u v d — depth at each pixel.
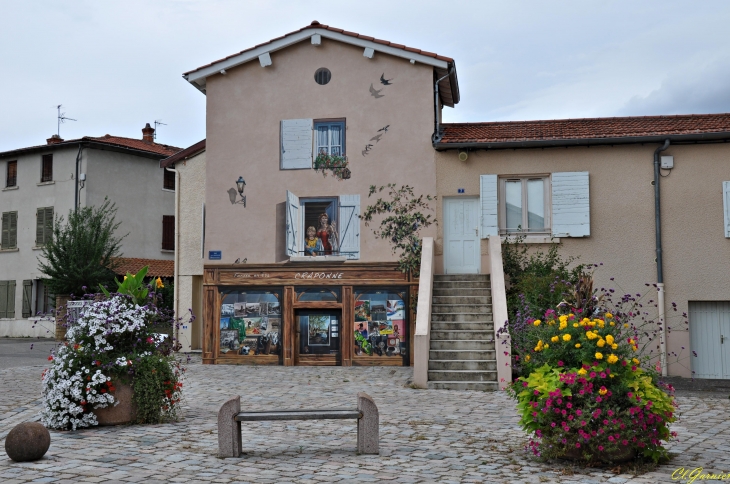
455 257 17.52
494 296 14.70
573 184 16.83
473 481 6.74
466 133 18.27
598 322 7.46
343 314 17.62
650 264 16.56
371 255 17.72
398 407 11.28
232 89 18.75
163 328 10.43
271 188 18.34
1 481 6.65
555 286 14.98
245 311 18.11
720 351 16.33
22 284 31.31
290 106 18.44
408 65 17.91
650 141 16.52
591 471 7.11
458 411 10.90
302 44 18.45
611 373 7.16
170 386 9.96
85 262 26.91
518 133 17.81
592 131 17.42
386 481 6.72
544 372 7.51
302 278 17.91
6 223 32.06
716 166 16.45
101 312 9.66
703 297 16.31
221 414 7.76
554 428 7.31
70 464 7.36
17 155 31.91
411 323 17.36
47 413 9.36
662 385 7.69
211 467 7.28
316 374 15.72
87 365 9.47
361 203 17.88
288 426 9.70
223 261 18.34
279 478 6.84
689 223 16.47
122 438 8.73
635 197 16.70
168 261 32.28
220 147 18.67
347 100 18.16
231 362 18.00
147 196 31.98
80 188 29.88
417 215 17.58
